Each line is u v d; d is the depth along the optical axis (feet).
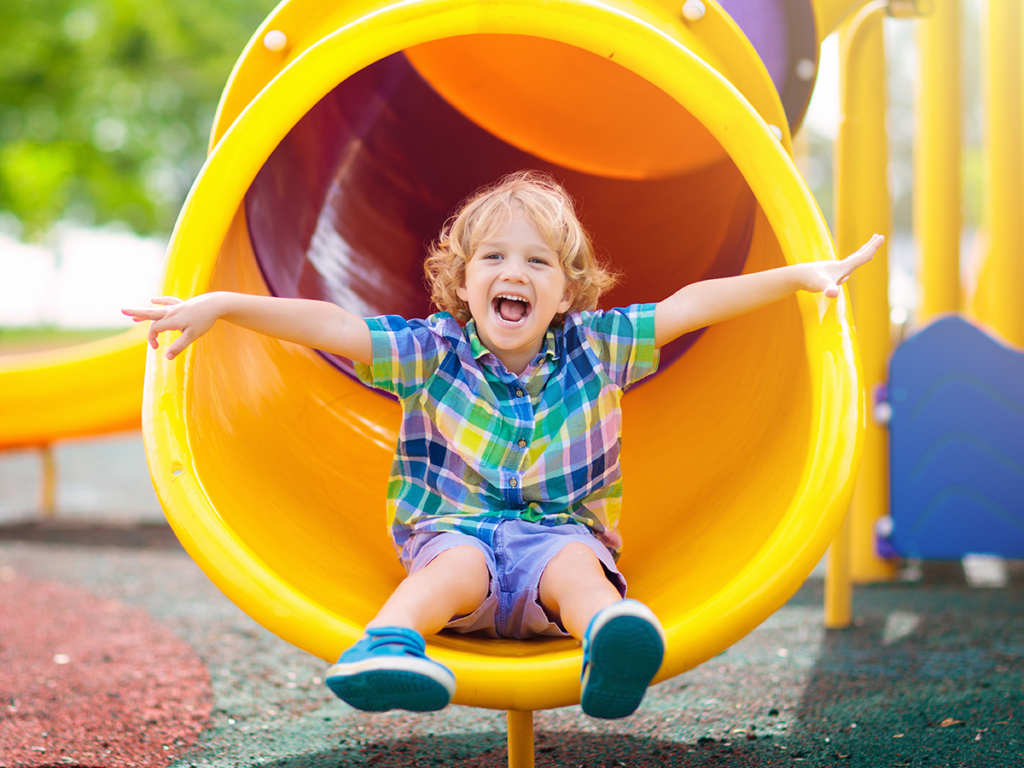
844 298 5.68
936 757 6.44
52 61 57.82
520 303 6.57
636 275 9.41
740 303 5.98
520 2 5.86
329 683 4.43
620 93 8.94
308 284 8.48
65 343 56.18
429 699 4.43
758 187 5.90
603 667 4.35
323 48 5.94
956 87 12.75
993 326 13.10
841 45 10.48
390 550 6.88
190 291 5.70
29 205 67.62
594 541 5.88
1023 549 11.17
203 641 9.43
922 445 11.43
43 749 6.74
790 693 7.74
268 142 5.97
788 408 6.06
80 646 9.25
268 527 5.72
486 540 5.88
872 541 11.87
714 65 6.66
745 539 5.45
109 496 18.76
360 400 8.39
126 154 64.90
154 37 59.72
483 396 6.31
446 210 9.75
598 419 6.41
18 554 13.50
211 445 5.68
